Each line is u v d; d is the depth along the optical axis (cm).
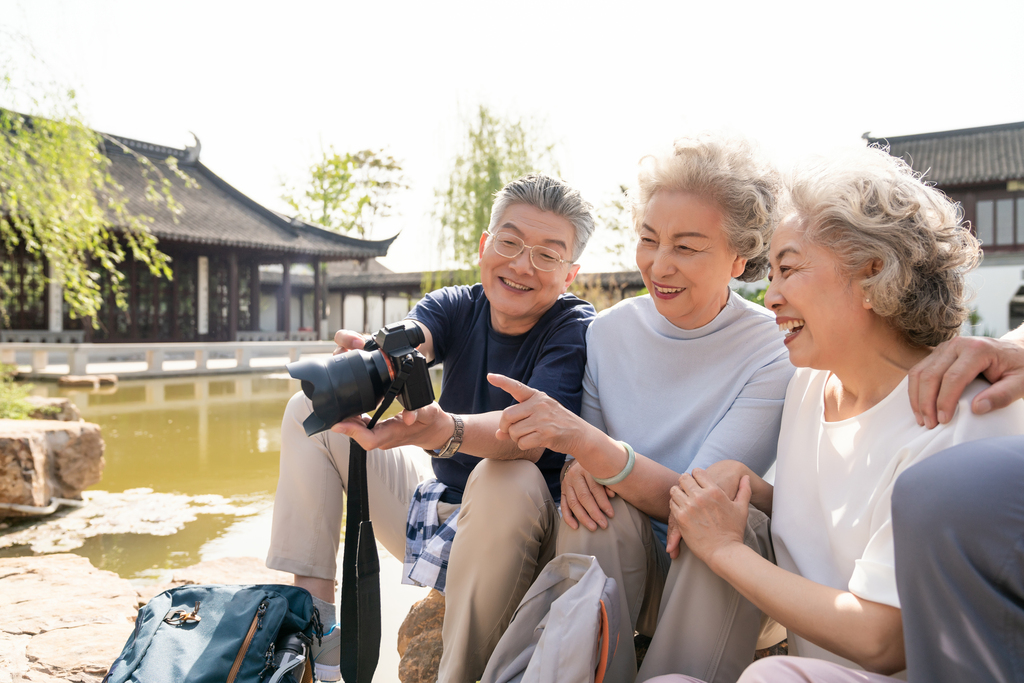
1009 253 1647
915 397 81
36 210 515
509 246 137
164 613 118
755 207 114
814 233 88
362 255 2117
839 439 92
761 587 87
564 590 101
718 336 126
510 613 113
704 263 117
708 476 102
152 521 321
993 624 59
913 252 82
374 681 159
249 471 437
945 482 63
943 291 85
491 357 150
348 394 94
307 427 97
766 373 121
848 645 77
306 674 124
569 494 110
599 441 104
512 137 1038
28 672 137
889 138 1962
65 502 345
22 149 500
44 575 200
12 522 315
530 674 89
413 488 156
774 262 94
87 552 276
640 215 125
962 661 61
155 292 1884
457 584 113
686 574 99
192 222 1830
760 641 122
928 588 63
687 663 98
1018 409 77
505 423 103
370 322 2900
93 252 570
